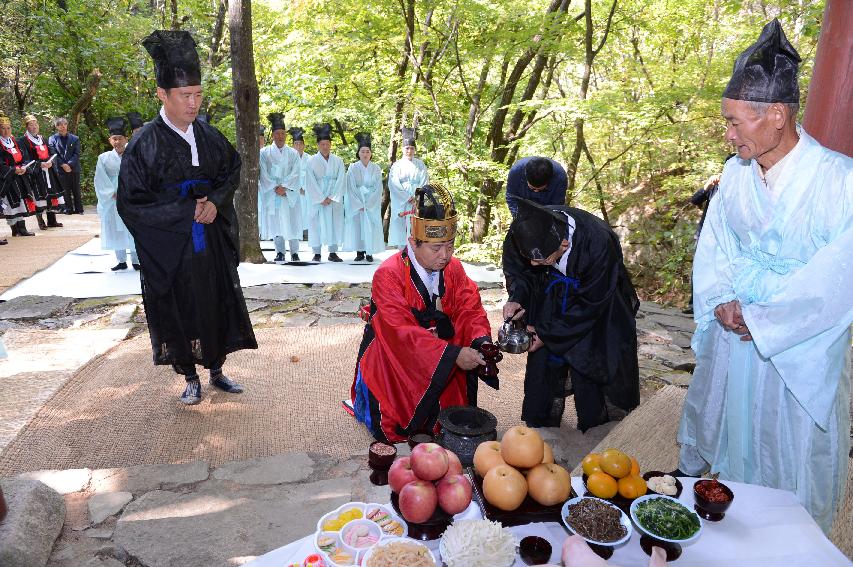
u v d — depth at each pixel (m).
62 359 4.37
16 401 3.68
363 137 7.92
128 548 2.39
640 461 2.98
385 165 12.11
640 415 3.39
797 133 1.91
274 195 7.80
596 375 3.23
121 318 5.28
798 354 1.96
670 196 10.05
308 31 11.15
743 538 1.46
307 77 11.20
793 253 1.96
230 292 3.78
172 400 3.78
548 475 1.54
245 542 2.44
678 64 10.68
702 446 2.36
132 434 3.35
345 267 7.59
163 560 2.33
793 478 2.07
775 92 1.80
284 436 3.37
